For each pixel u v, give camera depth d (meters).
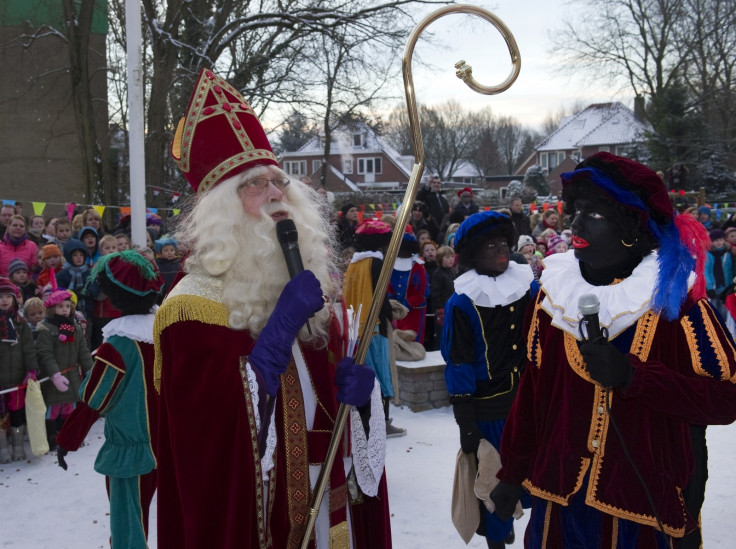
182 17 14.81
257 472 1.77
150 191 14.28
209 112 1.98
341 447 2.00
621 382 1.95
